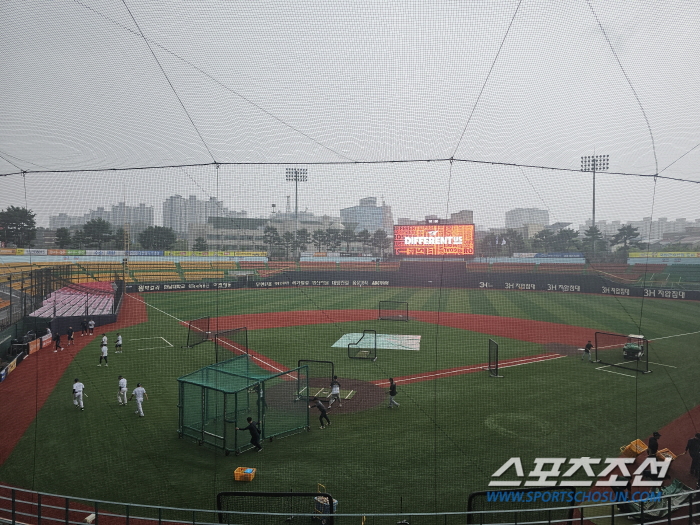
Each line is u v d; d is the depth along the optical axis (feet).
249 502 30.37
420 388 55.98
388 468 35.63
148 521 29.01
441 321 107.76
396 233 166.61
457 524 28.40
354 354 74.33
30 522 28.84
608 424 44.09
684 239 207.21
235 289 153.48
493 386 56.54
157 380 59.93
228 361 50.11
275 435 41.37
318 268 164.96
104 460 37.29
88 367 66.23
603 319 107.65
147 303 130.52
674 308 122.52
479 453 38.01
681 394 52.70
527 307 127.75
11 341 73.31
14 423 45.14
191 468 35.94
